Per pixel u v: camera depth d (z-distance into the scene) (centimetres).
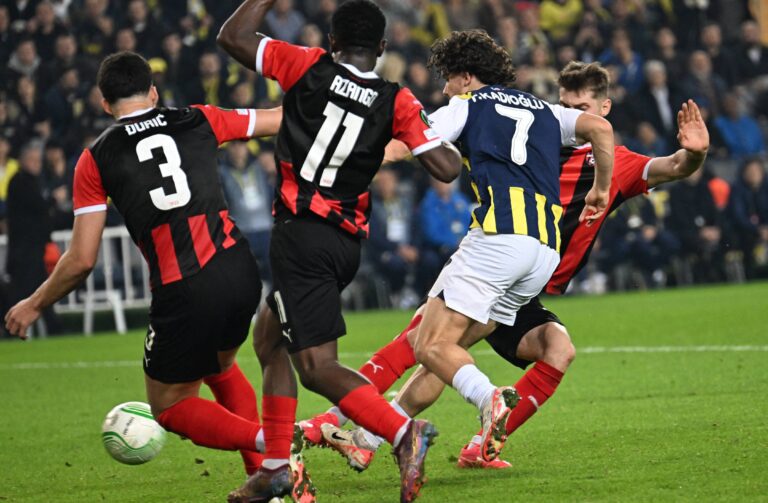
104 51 4931
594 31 5594
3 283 4272
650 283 5109
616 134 5250
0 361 3416
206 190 1277
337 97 1262
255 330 1320
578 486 1321
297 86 1274
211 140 1312
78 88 4772
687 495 1230
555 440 1669
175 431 1293
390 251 4738
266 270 4612
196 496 1426
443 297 1404
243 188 4591
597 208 1483
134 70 1324
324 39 5156
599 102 1675
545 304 4541
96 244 1275
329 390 1229
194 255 1252
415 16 5441
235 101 4853
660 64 5372
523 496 1286
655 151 5216
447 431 1845
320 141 1259
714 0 6056
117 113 1328
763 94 5788
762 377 2234
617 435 1670
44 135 4731
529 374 1497
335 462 1620
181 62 4853
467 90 1501
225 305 1255
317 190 1258
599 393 2158
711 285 5119
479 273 1391
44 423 2153
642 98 5356
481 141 1430
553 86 5300
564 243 1612
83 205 1277
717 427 1673
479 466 1495
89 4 5031
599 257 5084
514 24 5484
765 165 5416
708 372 2364
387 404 1216
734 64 5788
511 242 1389
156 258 1258
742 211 5209
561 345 1496
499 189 1413
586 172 1605
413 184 4862
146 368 1284
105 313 4681
